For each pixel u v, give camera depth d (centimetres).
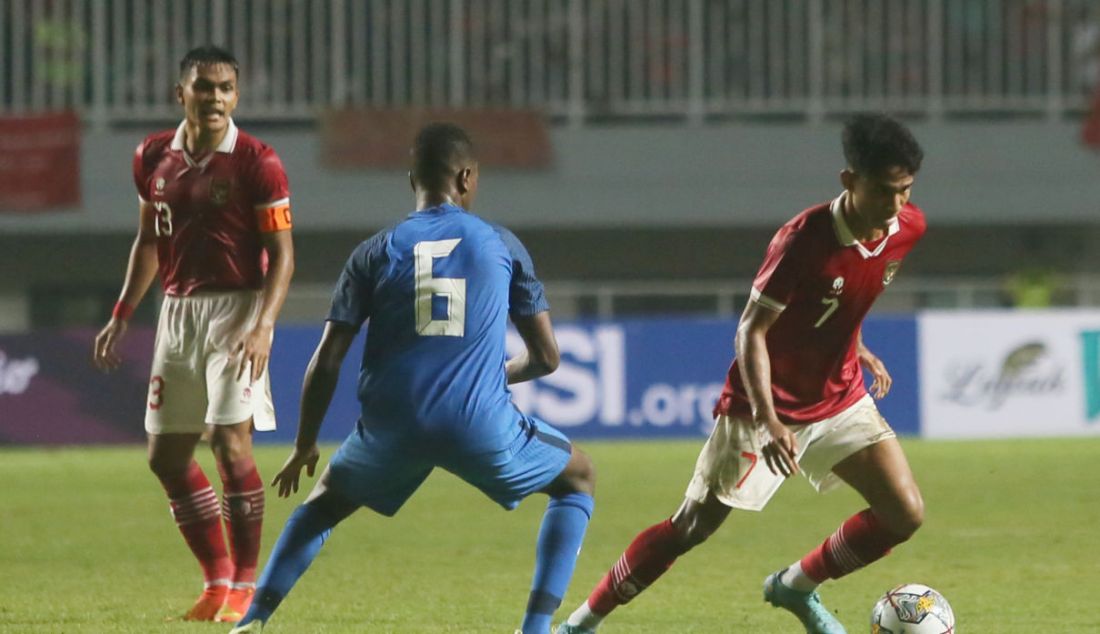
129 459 5775
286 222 2320
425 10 8275
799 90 8225
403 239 1812
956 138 8156
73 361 6300
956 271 8438
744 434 1945
